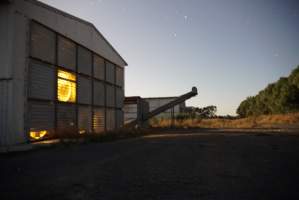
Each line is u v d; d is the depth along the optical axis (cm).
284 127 2230
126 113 2734
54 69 1308
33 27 1138
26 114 1071
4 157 723
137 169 516
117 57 2247
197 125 2836
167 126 2786
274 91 4666
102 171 498
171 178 443
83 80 1642
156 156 680
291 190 372
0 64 998
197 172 489
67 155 725
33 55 1134
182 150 799
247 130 1923
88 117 1700
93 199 337
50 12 1270
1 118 986
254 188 383
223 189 378
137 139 1271
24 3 1076
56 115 1313
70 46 1482
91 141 1184
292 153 725
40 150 875
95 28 1803
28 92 1093
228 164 568
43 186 398
